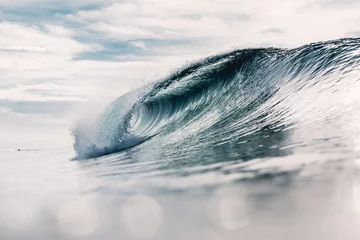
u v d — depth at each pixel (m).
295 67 13.45
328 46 13.73
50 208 5.40
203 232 3.75
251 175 5.79
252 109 12.74
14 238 4.21
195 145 10.41
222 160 7.47
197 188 5.45
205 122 13.52
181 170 7.11
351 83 10.67
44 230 4.40
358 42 13.63
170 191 5.51
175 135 13.20
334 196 4.33
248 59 15.84
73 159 13.09
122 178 7.14
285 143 8.02
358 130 7.77
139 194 5.57
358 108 9.12
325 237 3.36
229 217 4.07
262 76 14.48
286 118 10.57
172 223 4.11
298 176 5.33
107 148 13.97
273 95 12.90
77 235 4.12
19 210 5.43
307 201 4.26
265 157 7.03
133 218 4.46
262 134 9.66
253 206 4.31
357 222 3.60
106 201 5.43
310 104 10.70
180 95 16.48
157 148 11.49
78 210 5.12
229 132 11.12
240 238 3.51
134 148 12.77
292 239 3.38
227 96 14.82
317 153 6.61
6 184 8.11
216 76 16.20
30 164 12.70
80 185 6.93
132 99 18.11
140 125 16.53
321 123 9.05
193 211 4.42
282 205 4.23
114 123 16.30
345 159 5.95
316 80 12.01
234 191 5.01
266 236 3.48
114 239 3.87
